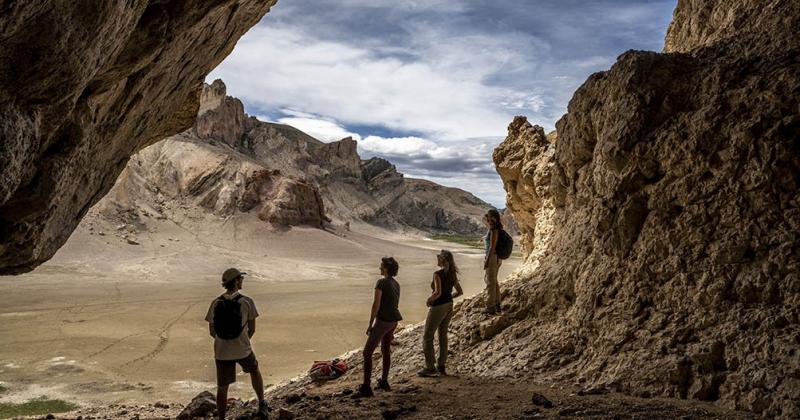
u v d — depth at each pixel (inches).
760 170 231.6
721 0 402.6
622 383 237.8
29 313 1232.8
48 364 777.6
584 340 287.0
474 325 358.0
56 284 1786.4
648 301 259.3
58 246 349.1
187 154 3870.6
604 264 289.1
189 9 273.1
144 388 663.1
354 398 272.7
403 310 1235.9
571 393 244.7
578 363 277.9
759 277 221.3
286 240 3324.3
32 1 170.4
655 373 229.5
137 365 784.3
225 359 241.8
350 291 1797.5
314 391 351.9
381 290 275.6
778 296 215.5
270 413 265.3
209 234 3203.7
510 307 354.9
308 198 3833.7
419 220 7091.5
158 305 1397.6
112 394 633.6
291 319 1203.2
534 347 307.3
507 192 642.8
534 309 343.0
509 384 275.6
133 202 3275.1
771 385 194.9
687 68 290.2
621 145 283.1
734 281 229.9
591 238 313.6
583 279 301.3
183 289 1785.2
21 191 260.1
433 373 311.6
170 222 3253.0
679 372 223.1
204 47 373.1
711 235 242.8
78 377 712.4
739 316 221.0
